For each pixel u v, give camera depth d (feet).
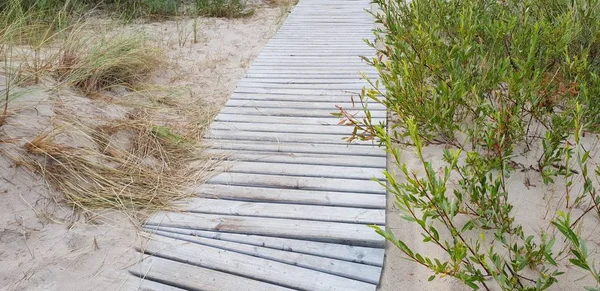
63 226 8.21
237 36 20.43
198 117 12.51
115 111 11.66
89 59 13.17
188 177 9.88
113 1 21.80
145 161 10.12
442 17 14.69
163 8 22.52
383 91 14.02
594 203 8.10
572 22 12.43
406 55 11.21
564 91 10.39
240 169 10.18
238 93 14.25
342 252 7.93
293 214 8.79
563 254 7.56
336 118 12.48
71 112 10.69
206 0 23.79
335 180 9.77
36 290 6.99
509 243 7.82
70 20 17.47
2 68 11.39
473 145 10.16
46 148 9.22
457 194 8.00
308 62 17.01
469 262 7.00
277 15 24.57
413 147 10.89
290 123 12.24
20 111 9.85
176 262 7.68
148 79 14.84
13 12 15.76
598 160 9.86
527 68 9.99
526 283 7.02
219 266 7.63
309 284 7.29
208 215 8.78
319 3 27.50
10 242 7.73
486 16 13.99
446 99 10.00
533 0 14.15
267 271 7.53
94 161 9.54
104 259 7.64
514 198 8.93
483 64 11.28
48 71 12.17
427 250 7.95
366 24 22.36
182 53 17.85
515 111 9.68
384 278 7.46
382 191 9.40
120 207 8.79
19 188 8.54
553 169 9.60
